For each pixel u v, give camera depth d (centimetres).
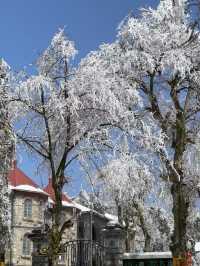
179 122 1889
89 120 1861
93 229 5781
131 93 1881
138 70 1900
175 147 1894
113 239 2598
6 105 1867
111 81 1862
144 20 1969
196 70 1917
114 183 1888
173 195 1841
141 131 1827
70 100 1798
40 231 2759
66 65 1945
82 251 2667
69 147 1830
